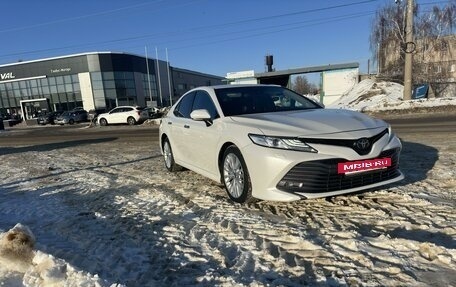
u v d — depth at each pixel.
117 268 2.97
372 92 30.11
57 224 4.14
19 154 11.91
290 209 4.06
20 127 41.81
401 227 3.42
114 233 3.76
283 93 5.42
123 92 53.22
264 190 3.84
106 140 15.27
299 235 3.35
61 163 8.96
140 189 5.50
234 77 41.62
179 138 5.86
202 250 3.22
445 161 5.99
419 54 33.16
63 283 2.63
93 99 52.41
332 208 4.00
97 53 51.12
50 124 42.41
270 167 3.73
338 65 34.44
